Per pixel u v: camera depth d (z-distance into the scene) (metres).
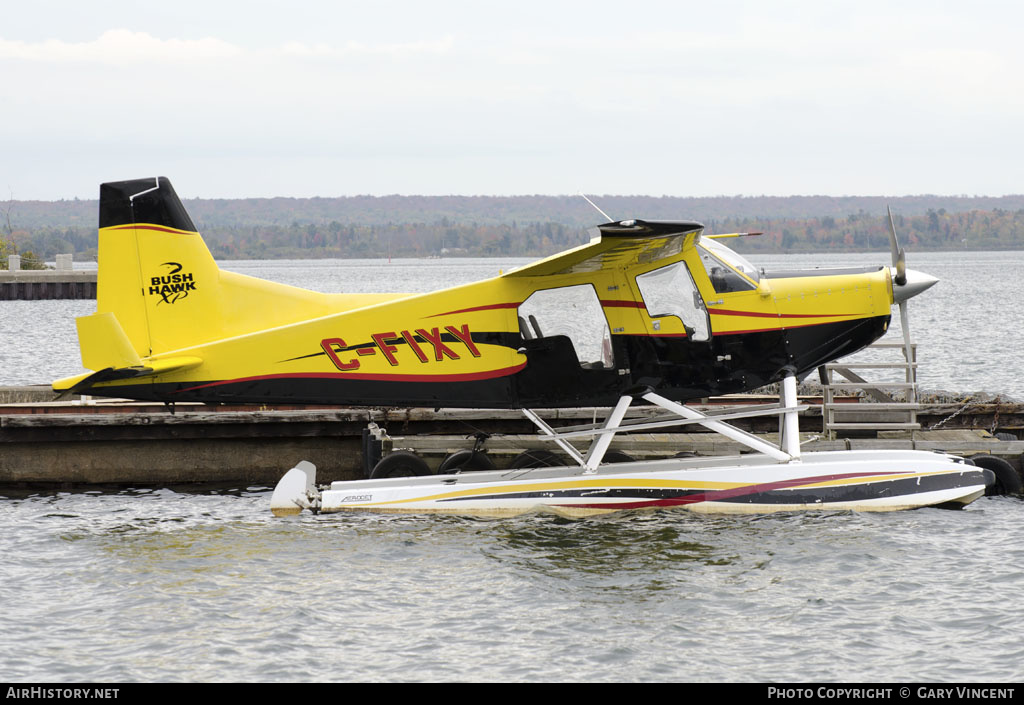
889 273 37.47
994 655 23.81
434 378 36.12
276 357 36.34
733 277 36.25
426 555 31.75
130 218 37.19
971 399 46.62
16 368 87.38
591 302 35.66
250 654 24.45
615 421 36.66
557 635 25.44
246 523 35.94
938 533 32.88
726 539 32.72
